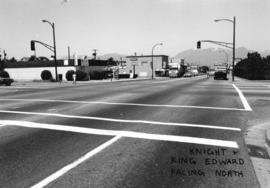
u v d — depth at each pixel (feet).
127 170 18.88
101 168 19.27
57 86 120.26
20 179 17.57
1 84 138.72
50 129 31.04
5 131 30.35
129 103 52.54
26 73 242.37
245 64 201.98
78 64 221.46
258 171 18.99
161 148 23.85
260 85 103.65
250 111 43.06
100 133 29.07
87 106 48.96
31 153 22.68
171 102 53.57
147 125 32.83
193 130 30.35
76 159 21.15
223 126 32.55
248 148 24.32
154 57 365.81
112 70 271.08
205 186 16.49
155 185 16.60
